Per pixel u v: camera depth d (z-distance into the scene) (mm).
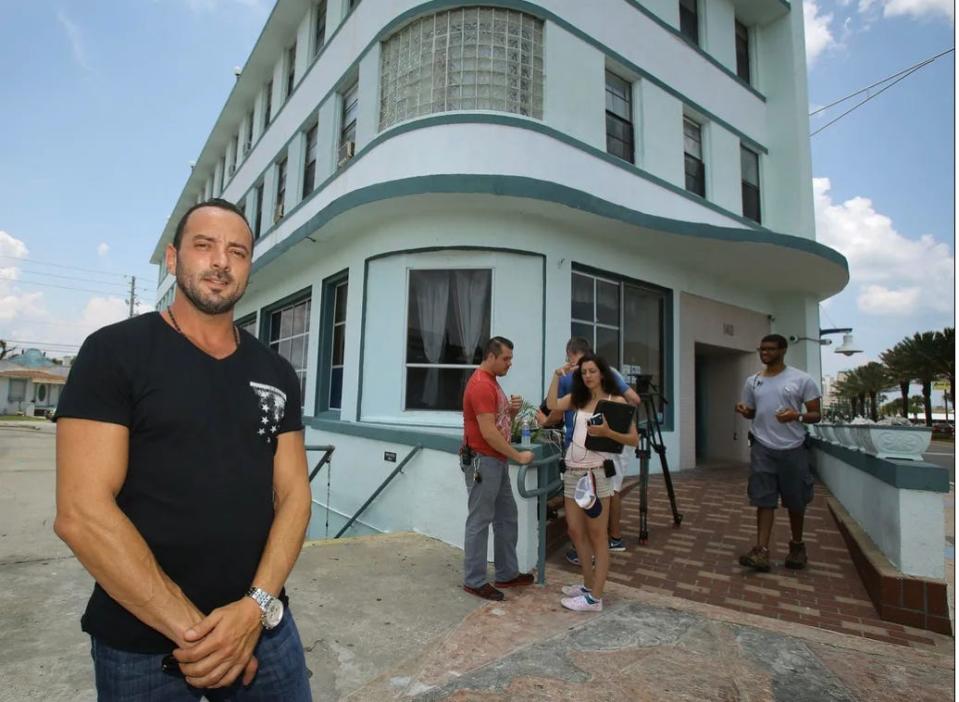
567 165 7371
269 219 12383
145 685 1421
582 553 3861
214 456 1482
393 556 4719
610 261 8164
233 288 1622
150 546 1408
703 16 10461
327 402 9078
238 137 16594
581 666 2982
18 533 5699
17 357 67375
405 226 7246
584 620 3561
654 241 8242
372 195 6816
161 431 1430
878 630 3482
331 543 5062
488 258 7012
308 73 10805
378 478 6277
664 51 9312
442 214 7059
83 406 1362
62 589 3900
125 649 1409
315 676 2838
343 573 4297
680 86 9555
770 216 11352
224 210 1669
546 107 7422
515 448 4516
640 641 3275
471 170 6828
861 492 4945
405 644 3205
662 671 2938
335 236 8227
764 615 3721
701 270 9828
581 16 7969
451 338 7070
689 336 9578
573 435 3895
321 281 9258
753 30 11820
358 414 7492
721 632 3396
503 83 7234
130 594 1308
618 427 3730
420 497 5516
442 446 5273
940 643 3316
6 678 2713
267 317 12445
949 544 5156
